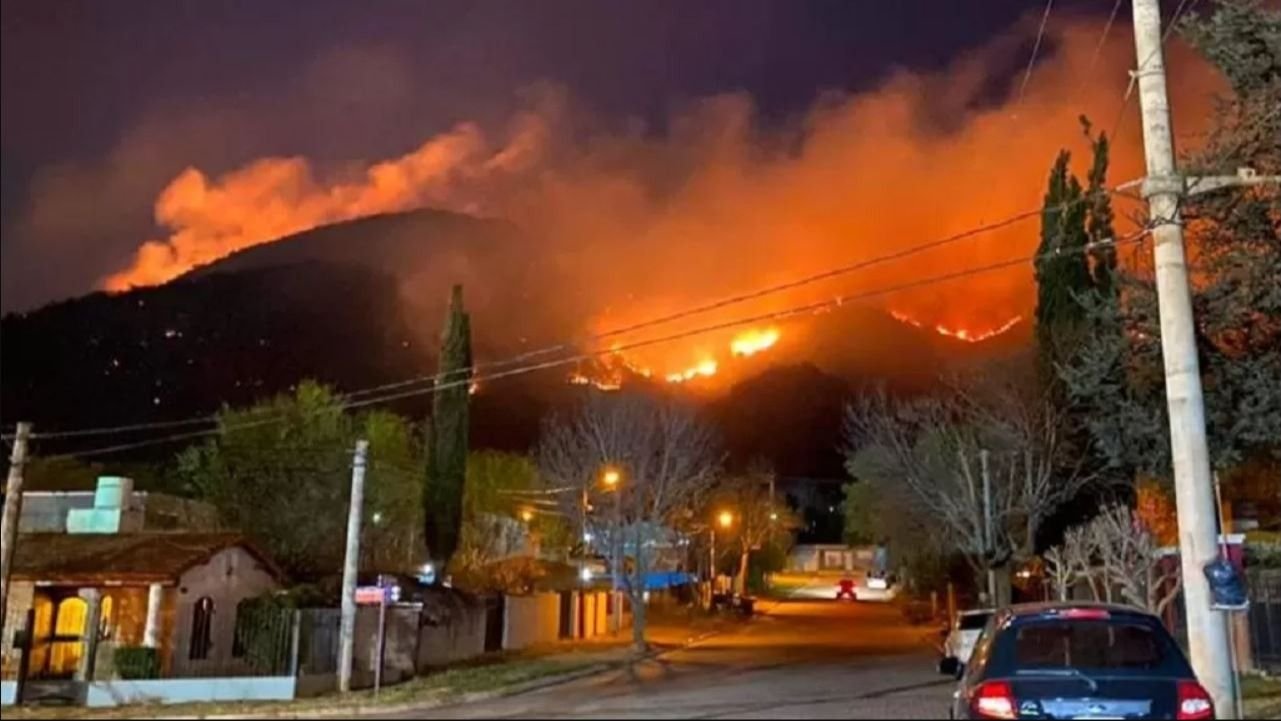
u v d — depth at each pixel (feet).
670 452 149.89
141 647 78.95
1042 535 131.23
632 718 52.13
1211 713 27.63
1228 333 78.84
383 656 86.43
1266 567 85.61
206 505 117.70
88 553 87.20
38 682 75.05
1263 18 72.18
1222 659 46.62
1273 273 73.87
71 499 106.52
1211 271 76.74
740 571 279.69
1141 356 83.51
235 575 91.97
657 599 208.64
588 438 147.95
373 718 56.59
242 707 63.26
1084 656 29.22
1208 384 78.23
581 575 181.98
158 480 139.85
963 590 180.65
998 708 27.99
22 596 82.99
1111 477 122.83
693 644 140.36
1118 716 27.48
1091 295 88.89
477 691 72.23
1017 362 132.26
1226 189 71.56
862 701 61.87
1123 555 83.05
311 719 58.34
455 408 126.52
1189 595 47.91
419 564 139.95
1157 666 28.73
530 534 188.96
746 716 52.75
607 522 135.44
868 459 175.63
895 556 248.52
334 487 126.00
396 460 145.48
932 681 78.95
